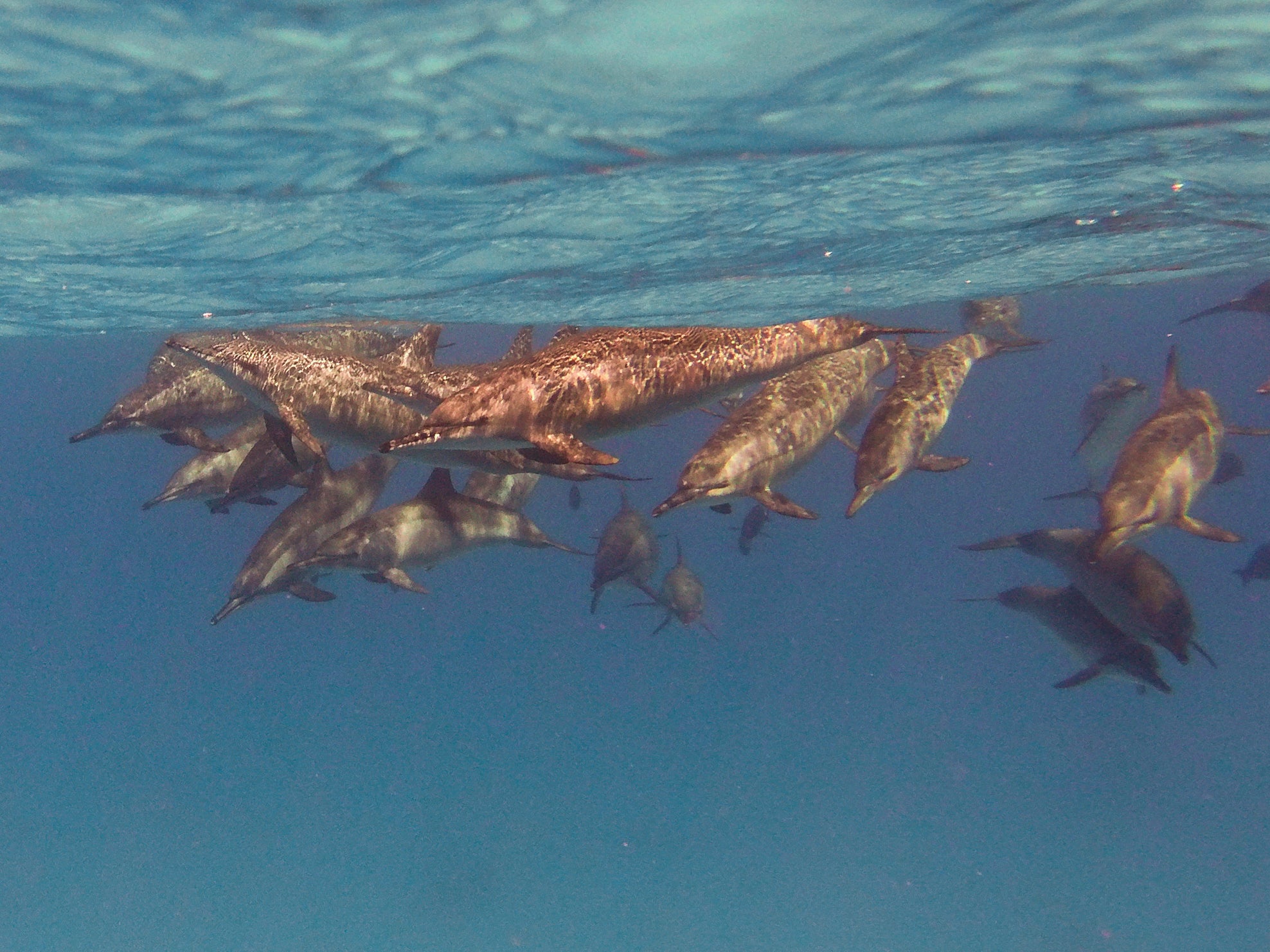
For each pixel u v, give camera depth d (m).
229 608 11.11
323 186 7.63
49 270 11.12
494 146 6.74
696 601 15.68
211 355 9.77
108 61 5.09
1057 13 4.86
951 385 9.52
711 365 7.68
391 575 11.13
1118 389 14.34
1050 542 10.52
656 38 4.95
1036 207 10.04
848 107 6.21
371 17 4.61
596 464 6.34
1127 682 10.72
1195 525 8.83
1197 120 6.89
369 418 9.56
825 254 11.62
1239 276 18.77
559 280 12.12
